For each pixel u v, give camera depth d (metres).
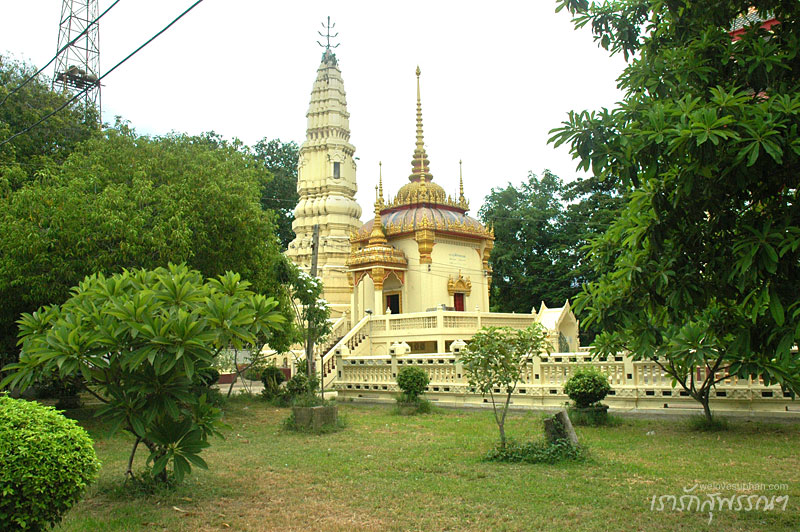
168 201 17.61
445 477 10.09
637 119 7.39
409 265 36.66
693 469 10.32
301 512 8.34
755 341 7.28
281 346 21.73
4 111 23.69
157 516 8.16
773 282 6.50
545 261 49.41
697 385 16.02
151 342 8.37
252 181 22.39
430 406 19.30
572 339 33.38
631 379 17.36
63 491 6.42
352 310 36.59
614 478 9.80
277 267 21.39
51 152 24.91
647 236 7.23
